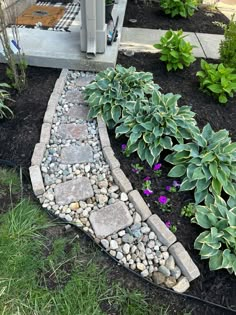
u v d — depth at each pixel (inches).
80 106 103.1
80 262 64.9
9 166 82.8
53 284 60.9
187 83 119.2
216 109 107.3
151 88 103.9
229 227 65.9
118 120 94.2
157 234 70.6
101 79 101.2
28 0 159.9
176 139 87.7
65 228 70.9
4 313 55.8
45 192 77.7
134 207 76.0
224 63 119.7
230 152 80.4
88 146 90.3
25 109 98.9
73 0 174.7
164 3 170.4
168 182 81.9
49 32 133.6
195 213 71.9
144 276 64.6
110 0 129.3
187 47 118.3
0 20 91.7
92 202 76.7
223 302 62.0
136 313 58.5
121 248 68.1
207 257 65.9
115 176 80.7
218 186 75.5
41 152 84.8
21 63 103.1
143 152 85.1
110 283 62.4
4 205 74.0
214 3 202.4
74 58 116.0
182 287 63.1
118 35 136.4
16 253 64.4
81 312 57.3
